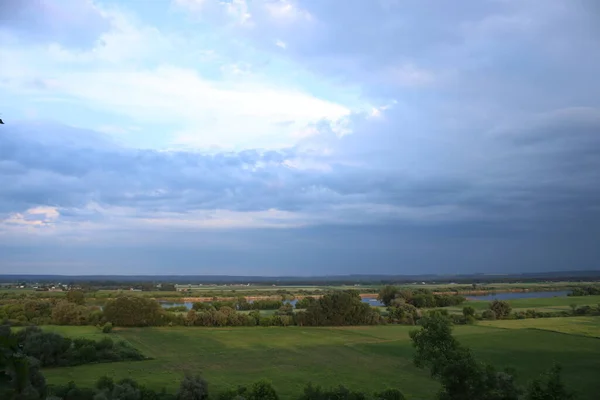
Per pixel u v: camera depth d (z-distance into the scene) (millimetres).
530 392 30109
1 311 117750
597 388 58000
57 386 54156
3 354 6863
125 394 51031
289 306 152750
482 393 31047
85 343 80250
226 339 103125
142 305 120062
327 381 65250
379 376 68688
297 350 91000
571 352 81688
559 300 179000
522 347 86125
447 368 31219
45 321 116938
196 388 54125
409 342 100125
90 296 186500
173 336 105812
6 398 6715
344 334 112688
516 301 176000
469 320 123375
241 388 55000
